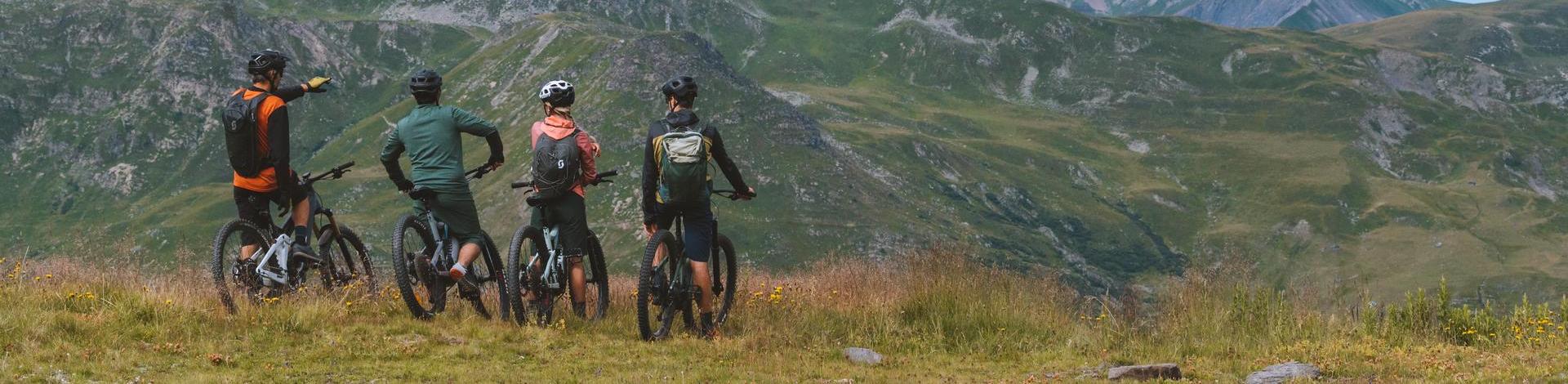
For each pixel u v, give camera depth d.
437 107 9.06
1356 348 9.27
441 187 8.90
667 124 8.85
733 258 9.94
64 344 7.32
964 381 7.98
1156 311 10.43
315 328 8.38
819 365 8.34
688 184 8.70
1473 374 7.65
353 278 9.44
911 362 8.91
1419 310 10.13
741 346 8.85
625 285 11.25
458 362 7.77
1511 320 10.03
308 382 6.92
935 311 10.29
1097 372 8.37
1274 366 7.91
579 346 8.55
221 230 8.36
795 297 10.84
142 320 8.18
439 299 9.09
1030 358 9.33
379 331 8.46
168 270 9.49
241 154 8.41
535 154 9.12
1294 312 10.24
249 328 8.16
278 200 8.68
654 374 7.55
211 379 6.78
